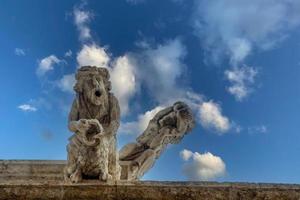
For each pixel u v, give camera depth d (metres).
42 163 11.04
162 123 11.84
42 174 10.91
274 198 6.78
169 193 6.76
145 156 11.62
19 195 6.64
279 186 6.89
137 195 6.75
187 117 11.75
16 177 10.82
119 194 6.75
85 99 8.49
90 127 7.90
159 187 6.79
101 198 6.73
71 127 8.02
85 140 7.84
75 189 6.74
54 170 10.97
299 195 6.80
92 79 8.50
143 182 6.95
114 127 8.38
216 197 6.75
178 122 11.73
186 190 6.78
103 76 8.65
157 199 6.73
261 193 6.79
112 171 8.30
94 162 7.86
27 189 6.68
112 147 8.36
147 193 6.75
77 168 7.85
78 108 8.48
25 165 11.00
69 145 8.08
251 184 6.90
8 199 6.61
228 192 6.78
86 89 8.47
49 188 6.72
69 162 7.96
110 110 8.53
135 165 11.48
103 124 8.41
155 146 11.73
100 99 8.39
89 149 7.90
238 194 6.78
